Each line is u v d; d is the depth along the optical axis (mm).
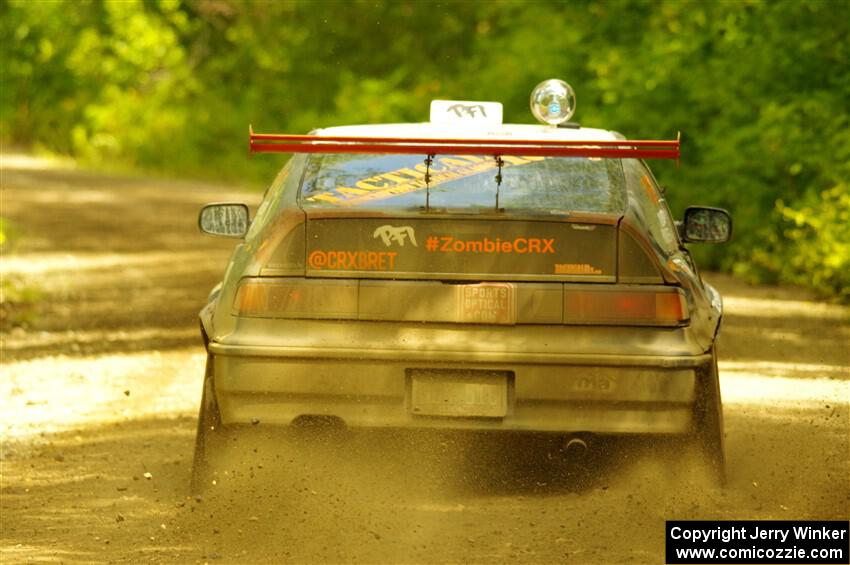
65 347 36750
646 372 19766
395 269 20016
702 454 21109
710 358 20656
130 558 18156
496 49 85438
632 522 19641
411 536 18906
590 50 70188
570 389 19781
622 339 19906
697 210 25125
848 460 23500
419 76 112500
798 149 54406
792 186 57219
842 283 48062
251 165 115438
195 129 122750
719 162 57781
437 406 19875
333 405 19969
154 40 133875
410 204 20281
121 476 22984
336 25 122250
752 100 58375
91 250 60500
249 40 130375
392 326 19922
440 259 19969
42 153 128625
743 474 22453
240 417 20141
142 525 19766
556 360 19672
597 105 68688
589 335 19891
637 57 66000
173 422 27531
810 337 38812
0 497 21562
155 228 70688
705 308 20906
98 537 19172
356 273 20031
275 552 18234
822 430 26172
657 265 20062
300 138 19141
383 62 118375
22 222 71000
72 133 129375
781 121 54375
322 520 19578
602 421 19906
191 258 58438
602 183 21219
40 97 134875
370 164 21656
